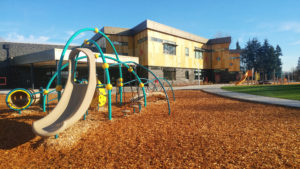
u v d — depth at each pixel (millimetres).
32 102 7578
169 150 3395
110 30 25109
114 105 8758
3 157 3463
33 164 3166
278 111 6480
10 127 5137
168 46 27094
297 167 2635
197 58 32938
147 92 9570
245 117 5781
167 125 5082
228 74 35312
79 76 26297
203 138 3938
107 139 4082
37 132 3416
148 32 24016
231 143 3604
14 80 23672
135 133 4438
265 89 15625
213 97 11484
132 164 2936
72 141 3973
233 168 2668
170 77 27766
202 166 2764
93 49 26719
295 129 4379
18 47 23922
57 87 5125
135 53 26750
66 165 3035
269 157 2969
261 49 57125
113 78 28484
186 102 9547
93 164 3002
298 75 40812
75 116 3641
